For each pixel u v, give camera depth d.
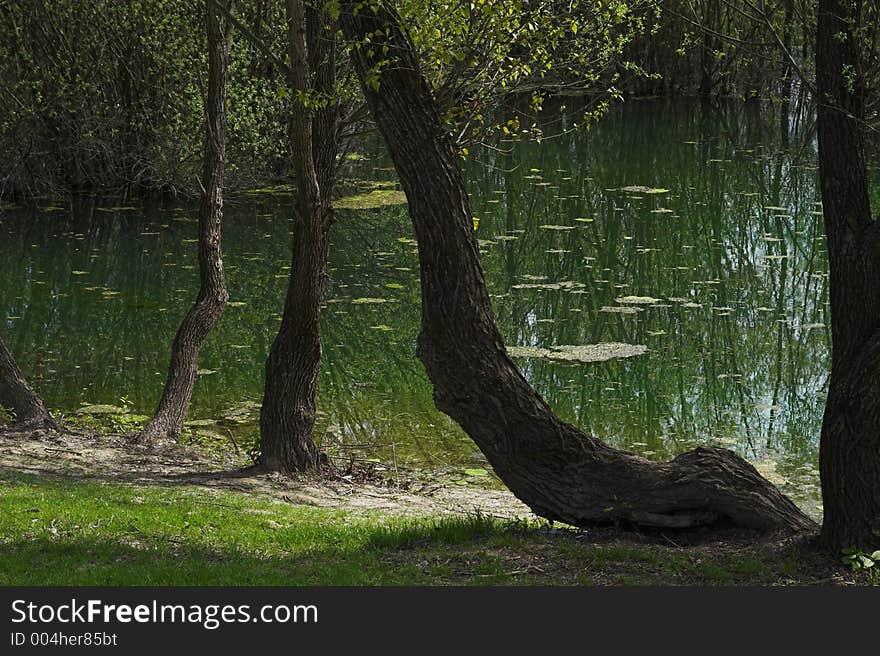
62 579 7.54
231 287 22.45
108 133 30.98
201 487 11.52
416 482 13.05
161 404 14.66
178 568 7.90
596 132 42.16
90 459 12.73
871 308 7.61
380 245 26.16
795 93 44.16
